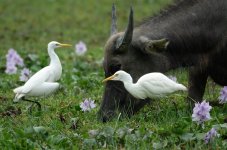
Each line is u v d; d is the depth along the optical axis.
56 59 21.78
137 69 20.98
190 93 23.22
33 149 18.06
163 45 20.52
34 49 39.34
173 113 21.38
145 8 53.47
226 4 22.06
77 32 47.38
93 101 22.03
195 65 22.27
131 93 20.14
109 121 20.69
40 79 21.06
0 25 50.03
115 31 22.09
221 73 22.47
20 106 23.28
